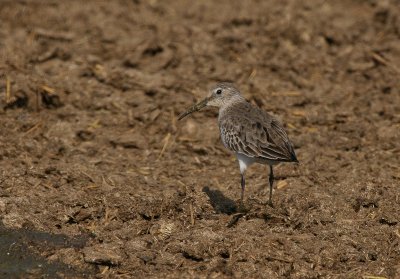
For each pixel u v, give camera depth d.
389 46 20.56
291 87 18.70
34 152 15.48
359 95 18.56
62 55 19.16
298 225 12.99
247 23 21.75
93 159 15.56
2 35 20.08
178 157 15.96
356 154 16.00
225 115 14.45
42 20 21.34
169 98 17.73
